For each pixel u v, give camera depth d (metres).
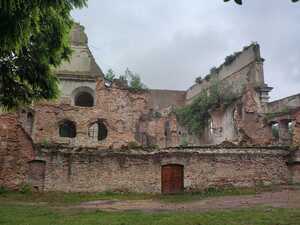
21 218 12.80
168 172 23.62
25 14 7.89
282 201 16.48
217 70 44.66
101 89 35.12
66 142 32.72
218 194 21.30
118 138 34.34
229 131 35.34
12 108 13.59
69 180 22.64
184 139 40.53
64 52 13.54
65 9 10.72
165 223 11.27
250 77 37.44
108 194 22.38
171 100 54.47
